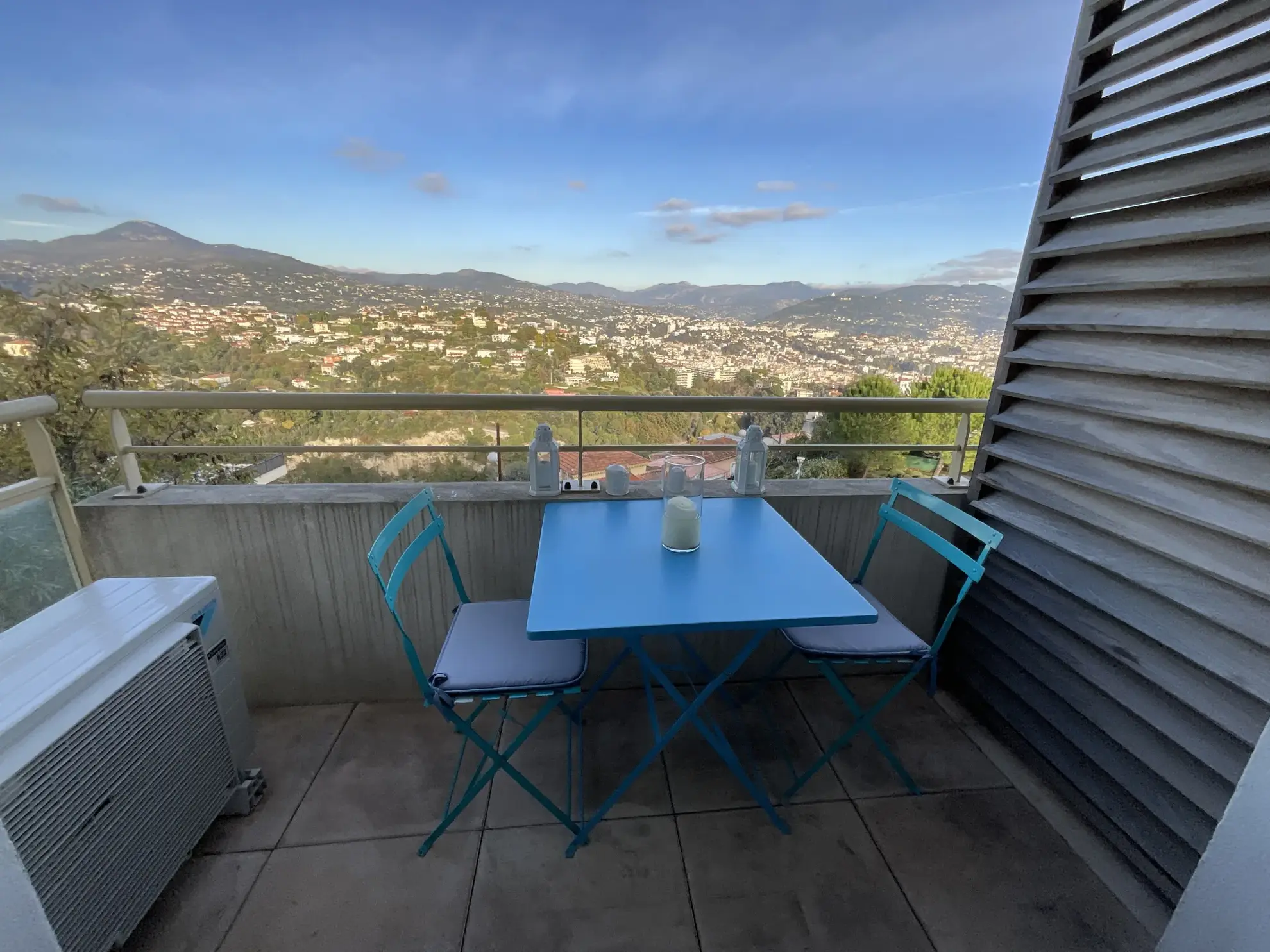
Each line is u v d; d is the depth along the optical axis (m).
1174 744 1.24
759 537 1.54
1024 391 1.64
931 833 1.49
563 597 1.17
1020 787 1.66
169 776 1.22
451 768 1.69
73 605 1.25
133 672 1.10
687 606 1.14
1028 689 1.70
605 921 1.24
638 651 1.32
